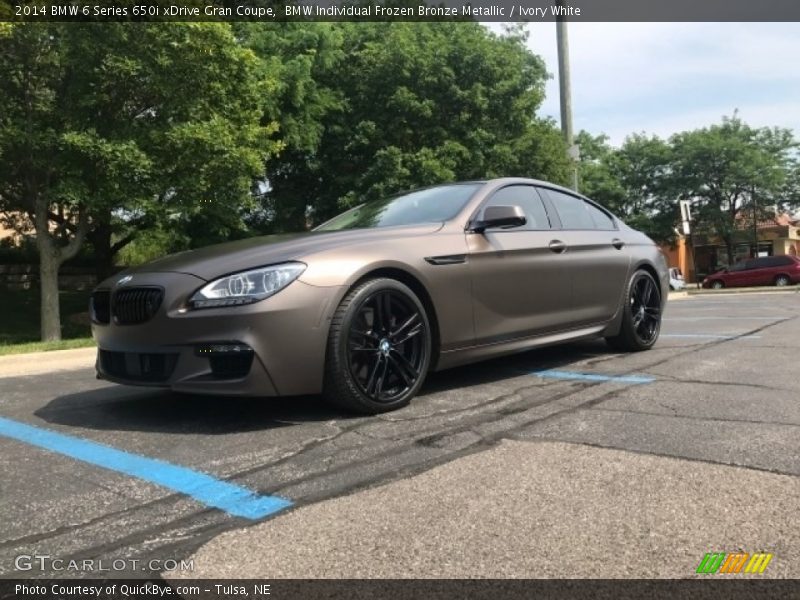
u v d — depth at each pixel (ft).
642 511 8.04
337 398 12.23
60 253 40.75
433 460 10.02
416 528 7.73
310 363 11.72
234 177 39.68
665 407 12.78
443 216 15.12
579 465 9.61
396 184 52.39
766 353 19.20
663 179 122.01
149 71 35.29
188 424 12.38
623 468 9.44
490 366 17.89
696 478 8.98
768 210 120.26
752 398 13.37
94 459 10.49
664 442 10.53
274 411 13.05
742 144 115.55
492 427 11.68
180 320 11.39
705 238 129.80
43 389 17.69
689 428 11.27
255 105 42.37
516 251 15.51
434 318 13.74
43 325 39.29
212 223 49.01
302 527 7.82
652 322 20.56
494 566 6.86
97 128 36.32
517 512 8.10
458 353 14.21
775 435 10.76
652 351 20.21
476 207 15.38
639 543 7.27
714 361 17.98
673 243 126.82
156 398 14.97
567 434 11.12
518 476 9.27
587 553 7.08
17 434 12.23
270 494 8.84
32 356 24.59
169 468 9.95
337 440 11.09
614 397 13.74
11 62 33.58
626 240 19.93
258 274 11.55
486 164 55.21
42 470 10.05
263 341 11.28
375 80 56.08
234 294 11.35
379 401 12.63
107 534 7.77
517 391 14.55
